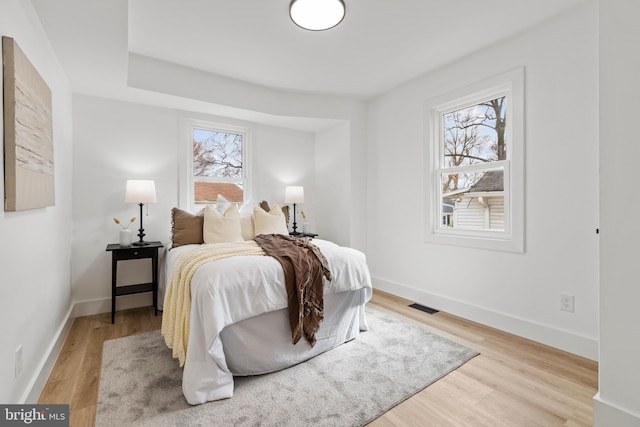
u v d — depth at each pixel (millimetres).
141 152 3314
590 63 2146
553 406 1654
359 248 4055
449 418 1560
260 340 1927
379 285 3920
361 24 2383
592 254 2158
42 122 1774
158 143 3406
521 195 2523
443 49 2781
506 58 2611
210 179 3824
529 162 2479
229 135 4000
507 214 2707
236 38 2578
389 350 2273
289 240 2627
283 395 1732
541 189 2412
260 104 3604
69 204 2840
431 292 3283
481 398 1723
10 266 1350
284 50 2783
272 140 4242
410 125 3504
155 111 3387
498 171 2805
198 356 1698
